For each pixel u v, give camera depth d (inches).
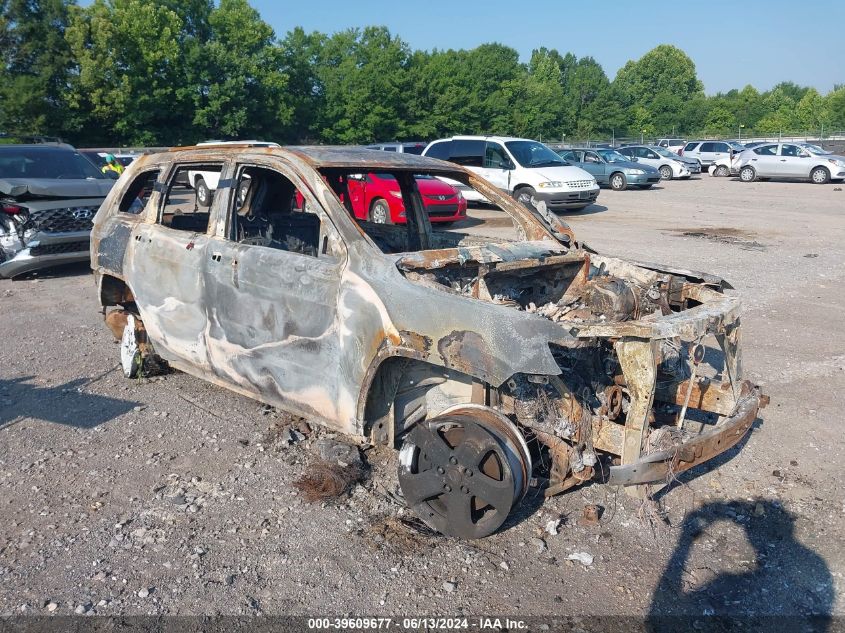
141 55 1593.3
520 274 178.1
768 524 151.1
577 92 3038.9
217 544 141.6
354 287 149.2
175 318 195.6
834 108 2918.3
